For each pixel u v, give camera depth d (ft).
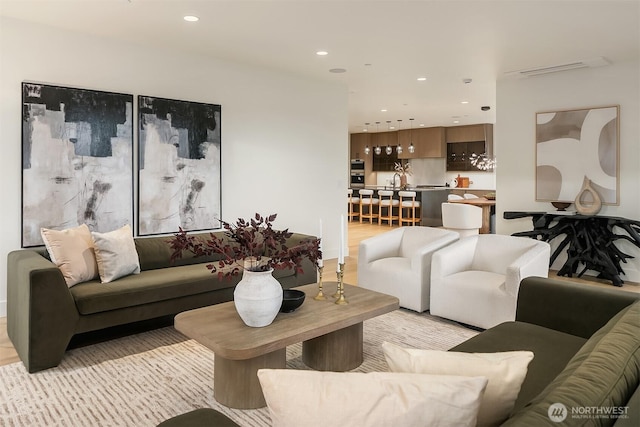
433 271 12.80
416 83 21.80
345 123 22.38
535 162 20.21
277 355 8.39
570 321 8.13
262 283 8.30
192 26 13.53
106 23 13.28
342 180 22.49
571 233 18.69
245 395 8.11
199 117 16.80
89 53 14.26
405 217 36.27
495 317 11.39
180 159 16.34
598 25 13.34
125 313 10.84
